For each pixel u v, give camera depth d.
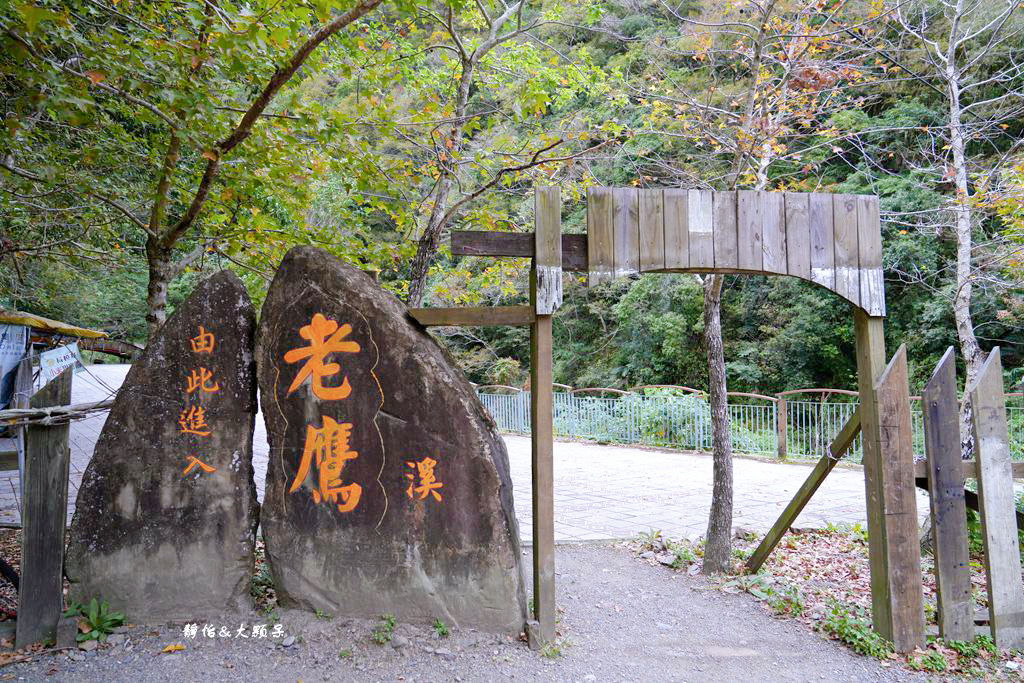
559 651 3.67
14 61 4.13
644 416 12.75
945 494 3.74
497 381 18.77
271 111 5.74
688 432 12.13
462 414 3.80
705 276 5.34
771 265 3.87
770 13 6.11
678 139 9.15
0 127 4.48
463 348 20.03
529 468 10.05
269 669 3.38
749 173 6.20
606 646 3.81
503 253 3.76
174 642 3.63
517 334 19.81
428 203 6.39
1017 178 6.17
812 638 3.94
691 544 5.70
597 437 13.48
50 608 3.64
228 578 3.88
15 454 3.69
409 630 3.72
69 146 6.91
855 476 9.11
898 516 3.73
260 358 3.91
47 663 3.40
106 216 6.98
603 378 18.25
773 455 10.95
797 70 6.34
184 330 3.94
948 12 8.96
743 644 3.87
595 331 19.53
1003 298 10.98
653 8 9.97
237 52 4.05
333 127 4.82
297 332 3.87
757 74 5.90
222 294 3.97
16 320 9.21
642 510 7.12
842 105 7.38
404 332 3.81
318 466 3.85
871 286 3.93
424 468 3.79
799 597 4.44
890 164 13.02
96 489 3.82
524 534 6.08
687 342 16.98
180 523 3.87
